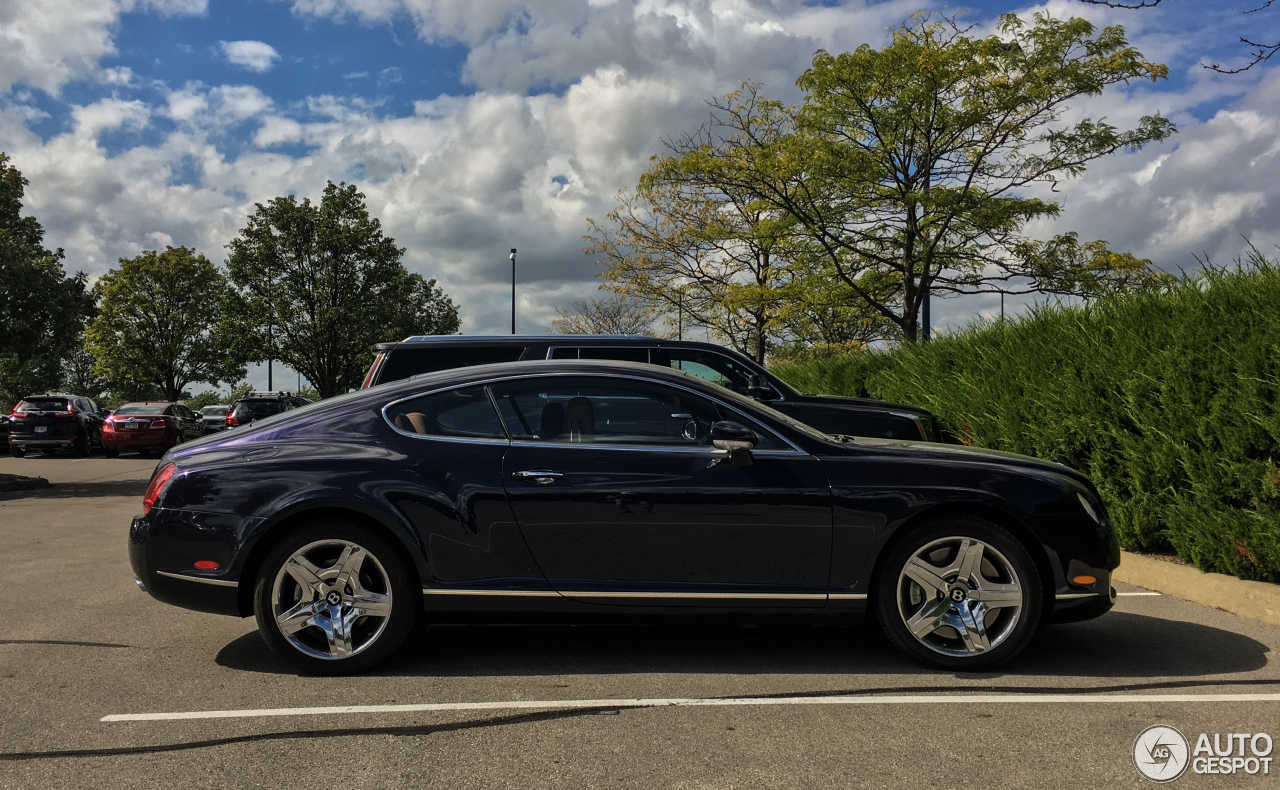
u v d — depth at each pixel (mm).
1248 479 5578
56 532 9477
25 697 3914
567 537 4254
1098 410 6945
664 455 4320
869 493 4234
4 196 17125
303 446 4375
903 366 11727
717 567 4254
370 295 39250
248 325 37812
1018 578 4180
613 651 4605
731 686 4016
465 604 4254
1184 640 4758
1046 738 3365
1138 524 6531
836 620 4285
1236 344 5699
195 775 3066
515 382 4508
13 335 15695
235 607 4246
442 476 4273
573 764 3145
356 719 3613
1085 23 15438
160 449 25672
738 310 22109
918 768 3094
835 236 19000
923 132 17062
